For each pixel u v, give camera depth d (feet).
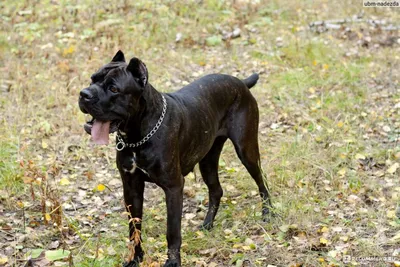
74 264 16.55
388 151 23.20
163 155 15.70
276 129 25.68
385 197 20.42
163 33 34.96
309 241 17.80
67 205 20.20
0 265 16.66
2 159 22.26
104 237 18.43
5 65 30.76
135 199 16.60
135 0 38.63
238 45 34.45
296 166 22.27
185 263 17.07
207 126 17.43
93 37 33.96
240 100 18.93
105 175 22.48
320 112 26.76
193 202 21.04
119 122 15.11
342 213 19.40
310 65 31.83
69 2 38.45
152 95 15.55
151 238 18.19
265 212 19.58
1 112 26.21
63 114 26.16
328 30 36.11
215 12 37.78
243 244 17.92
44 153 23.62
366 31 35.58
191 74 30.76
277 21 37.40
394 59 32.09
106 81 14.67
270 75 30.86
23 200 20.43
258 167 19.57
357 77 30.09
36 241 18.06
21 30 34.65
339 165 22.68
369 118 26.22
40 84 28.78
